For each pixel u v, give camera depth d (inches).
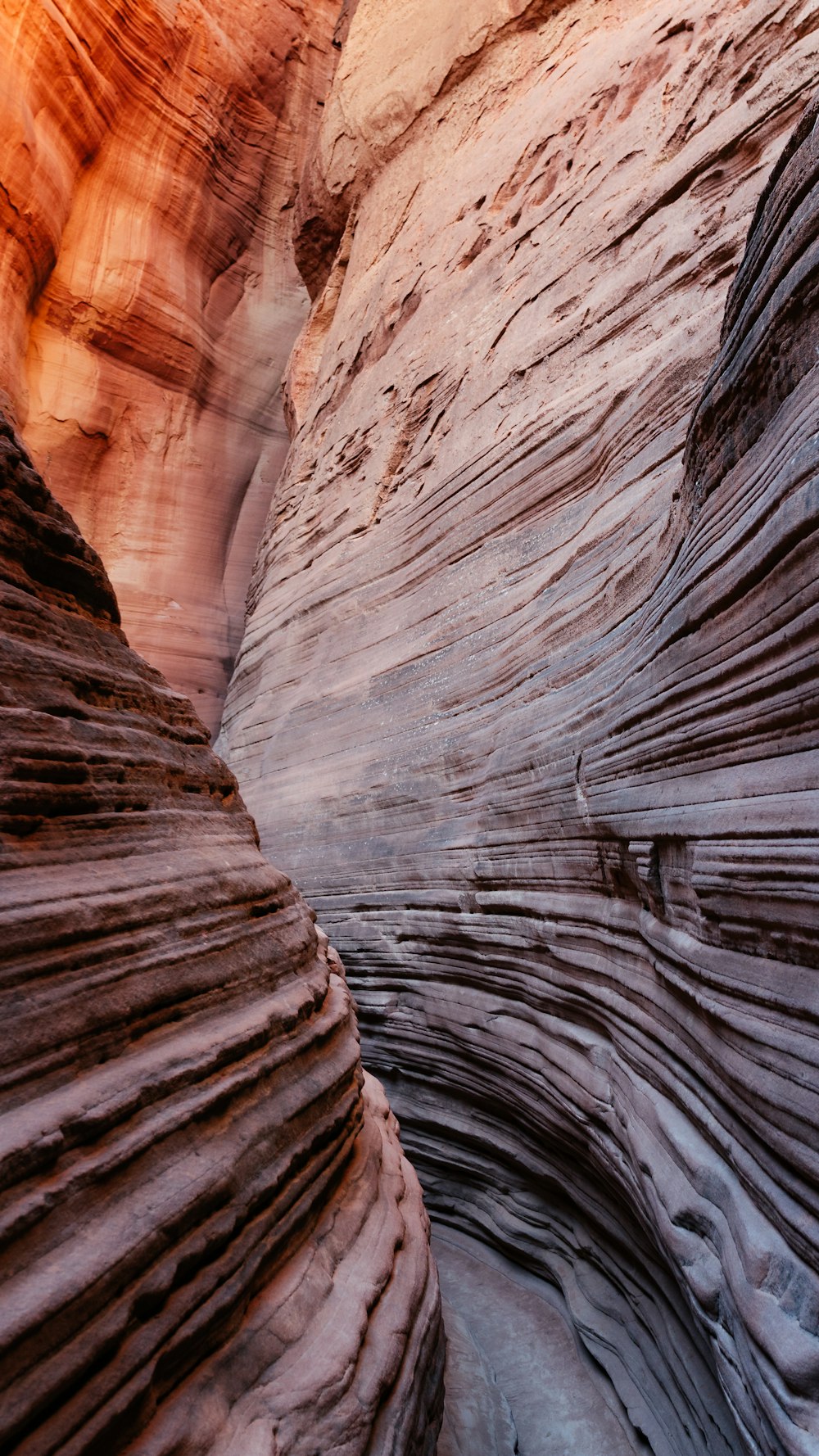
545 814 227.6
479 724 294.2
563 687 237.9
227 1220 98.8
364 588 412.2
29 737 107.8
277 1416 92.8
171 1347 85.6
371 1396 105.7
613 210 333.4
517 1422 185.3
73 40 699.4
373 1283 125.0
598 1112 187.0
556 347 334.0
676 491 183.8
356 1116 160.4
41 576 136.9
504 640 297.6
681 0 362.0
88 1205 83.8
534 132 430.3
